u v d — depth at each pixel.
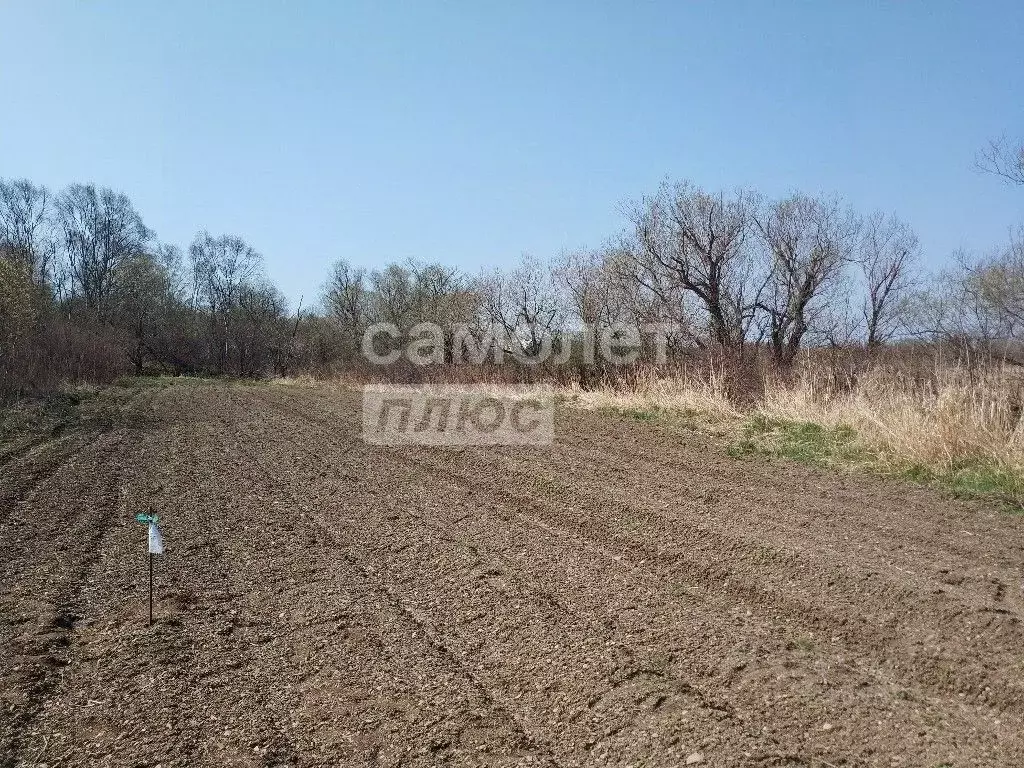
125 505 9.63
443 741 4.07
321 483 10.84
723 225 21.12
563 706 4.36
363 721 4.32
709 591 5.92
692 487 8.95
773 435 11.77
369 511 9.06
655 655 4.85
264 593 6.43
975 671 4.33
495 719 4.27
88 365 34.72
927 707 4.07
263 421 19.14
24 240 53.53
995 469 8.55
